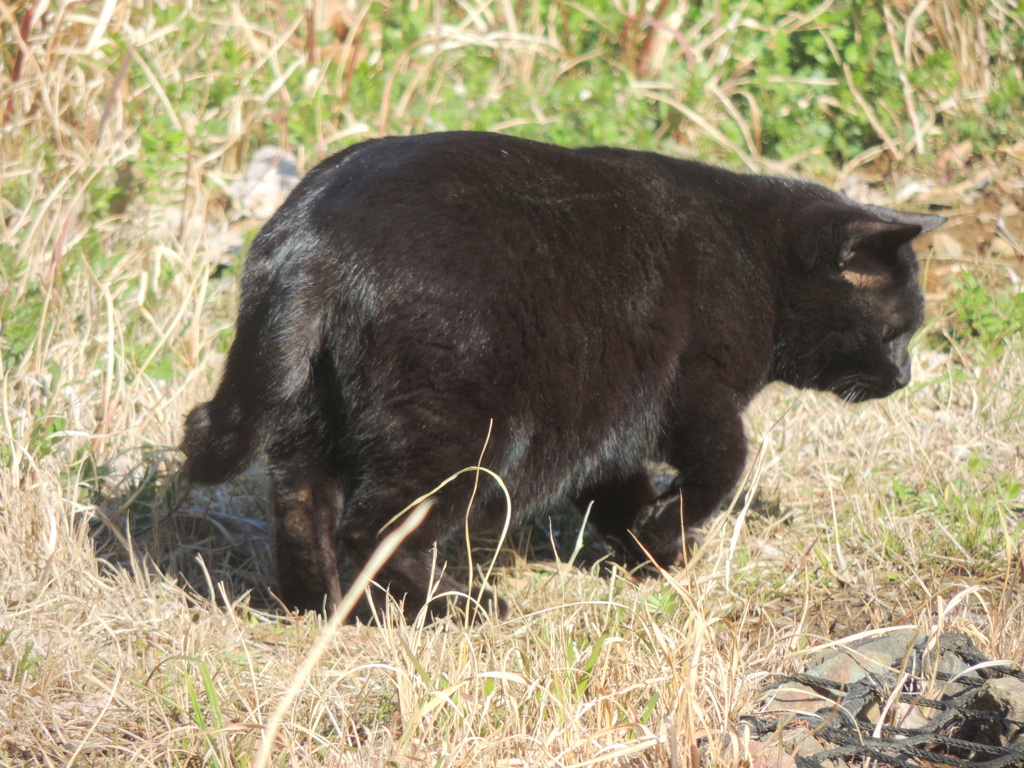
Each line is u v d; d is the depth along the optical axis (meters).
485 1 16.19
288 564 7.21
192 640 6.56
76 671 6.06
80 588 7.04
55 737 5.58
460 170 6.89
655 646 6.34
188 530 8.41
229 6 14.95
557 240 7.06
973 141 15.09
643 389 7.64
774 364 8.76
